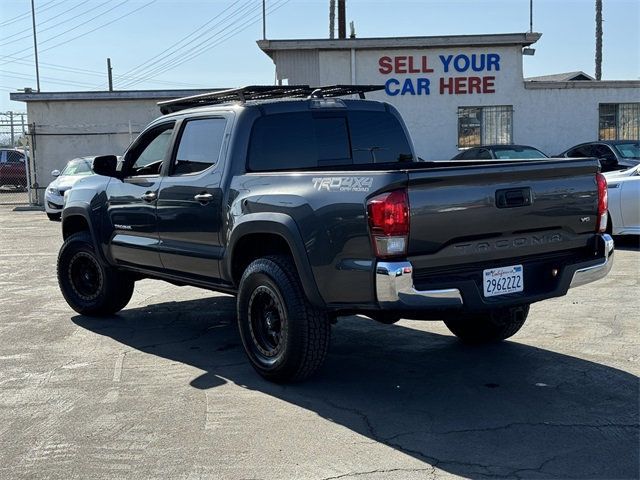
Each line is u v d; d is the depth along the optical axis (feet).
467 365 19.81
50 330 24.54
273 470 13.58
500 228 16.51
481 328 21.27
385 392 17.80
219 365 20.30
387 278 15.19
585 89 76.64
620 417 15.92
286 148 20.34
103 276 25.38
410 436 15.10
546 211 17.19
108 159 23.71
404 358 20.65
